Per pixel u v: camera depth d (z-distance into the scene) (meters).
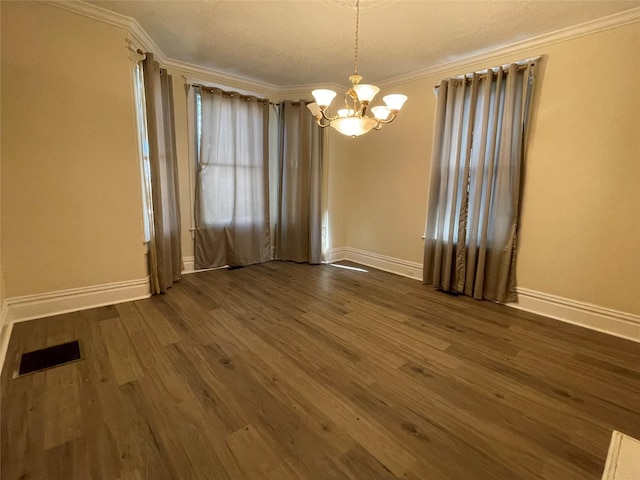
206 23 2.86
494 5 2.47
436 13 2.60
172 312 3.05
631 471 1.44
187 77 3.94
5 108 2.50
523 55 3.13
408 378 2.12
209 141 4.20
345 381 2.07
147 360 2.24
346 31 2.95
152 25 2.93
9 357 2.22
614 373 2.21
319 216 4.90
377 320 3.01
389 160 4.54
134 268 3.28
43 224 2.75
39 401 1.80
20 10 2.46
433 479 1.39
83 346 2.39
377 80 4.37
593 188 2.82
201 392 1.92
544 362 2.34
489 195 3.38
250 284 3.95
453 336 2.72
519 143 3.16
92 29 2.76
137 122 3.18
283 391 1.95
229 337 2.61
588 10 2.52
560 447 1.57
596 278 2.87
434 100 3.91
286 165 4.85
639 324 2.67
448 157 3.68
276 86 4.69
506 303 3.43
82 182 2.88
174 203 3.77
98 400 1.82
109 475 1.37
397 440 1.60
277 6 2.55
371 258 4.95
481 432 1.66
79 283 2.98
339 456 1.50
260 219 4.84
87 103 2.82
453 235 3.69
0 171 2.54
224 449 1.52
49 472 1.37
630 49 2.56
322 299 3.51
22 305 2.73
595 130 2.77
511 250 3.31
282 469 1.42
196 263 4.39
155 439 1.56
